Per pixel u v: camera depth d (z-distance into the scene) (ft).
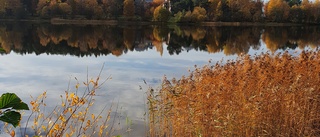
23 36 156.56
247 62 27.91
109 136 21.63
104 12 284.61
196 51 109.09
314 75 24.27
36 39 146.41
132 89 45.93
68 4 275.39
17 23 244.63
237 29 237.04
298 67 26.35
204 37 171.83
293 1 315.58
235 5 284.61
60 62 78.43
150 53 102.27
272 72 24.93
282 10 282.36
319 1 283.18
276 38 161.68
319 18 281.54
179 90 24.57
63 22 266.57
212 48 118.93
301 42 139.74
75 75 59.62
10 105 4.94
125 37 165.27
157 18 280.10
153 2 310.86
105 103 36.47
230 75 25.30
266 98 20.27
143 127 27.40
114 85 48.85
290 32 210.79
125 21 283.18
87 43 135.13
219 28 245.65
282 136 18.97
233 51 108.27
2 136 17.24
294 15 284.41
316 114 20.90
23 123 26.76
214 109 20.48
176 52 105.70
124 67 71.61
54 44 129.59
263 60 28.45
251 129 19.01
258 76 24.29
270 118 19.92
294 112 19.80
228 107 20.48
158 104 25.43
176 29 233.55
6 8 265.34
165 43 138.51
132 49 114.73
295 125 19.49
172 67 72.49
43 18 269.23
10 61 79.20
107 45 128.36
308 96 20.26
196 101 22.04
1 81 52.75
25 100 39.58
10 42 130.62
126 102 37.60
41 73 61.62
